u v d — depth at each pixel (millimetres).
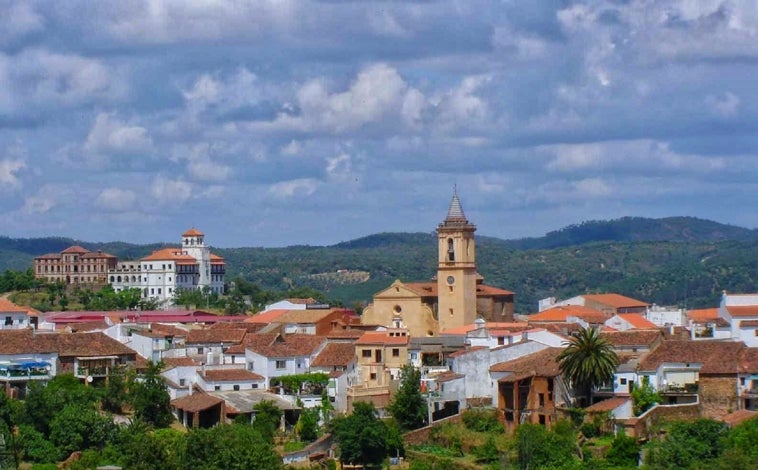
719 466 189125
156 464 194500
